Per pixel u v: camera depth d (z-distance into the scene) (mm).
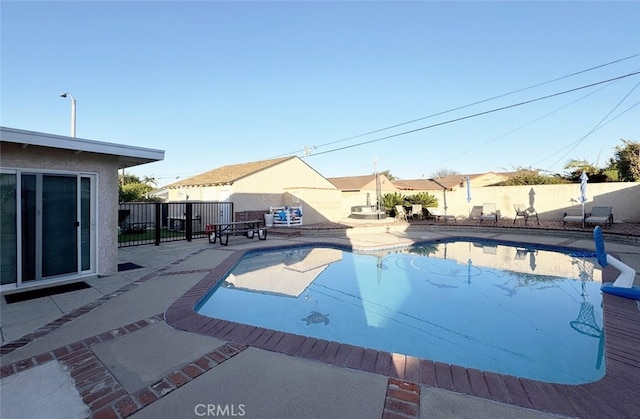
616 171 23188
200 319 4504
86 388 2871
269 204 19219
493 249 13055
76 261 6879
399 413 2498
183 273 7469
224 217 17062
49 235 6516
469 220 21422
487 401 2658
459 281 8367
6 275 5992
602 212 15422
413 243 13742
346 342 4953
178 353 3521
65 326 4328
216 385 2893
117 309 4988
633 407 2590
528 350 4680
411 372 3117
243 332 4066
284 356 3447
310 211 20188
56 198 6613
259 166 19906
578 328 5406
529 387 2861
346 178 37562
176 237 14781
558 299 6859
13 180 6070
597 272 8906
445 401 2654
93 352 3559
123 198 19172
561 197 19062
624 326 4375
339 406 2586
